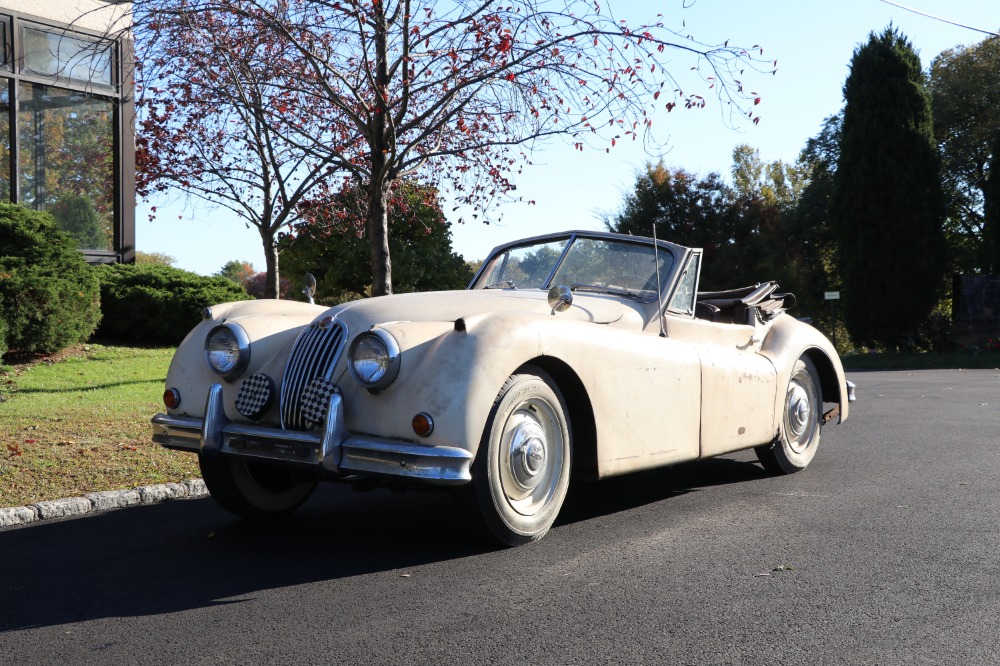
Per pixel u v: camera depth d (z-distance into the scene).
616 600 3.44
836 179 24.91
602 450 4.47
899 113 23.78
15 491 5.33
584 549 4.23
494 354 3.92
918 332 24.38
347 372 4.12
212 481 4.74
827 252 39.84
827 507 5.13
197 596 3.58
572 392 4.44
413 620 3.23
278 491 4.96
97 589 3.69
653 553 4.14
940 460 6.74
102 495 5.32
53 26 13.54
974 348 23.36
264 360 4.50
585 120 8.36
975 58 35.72
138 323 12.90
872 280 24.00
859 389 13.79
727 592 3.54
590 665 2.79
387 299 4.66
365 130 8.55
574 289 5.52
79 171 14.10
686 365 5.03
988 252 26.12
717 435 5.31
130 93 13.18
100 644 3.04
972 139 35.06
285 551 4.29
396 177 8.77
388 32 8.34
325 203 11.31
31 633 3.17
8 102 13.16
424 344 4.01
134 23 8.46
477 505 3.99
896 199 23.66
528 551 4.19
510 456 4.11
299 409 4.18
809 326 6.60
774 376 5.91
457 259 34.12
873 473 6.24
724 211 35.44
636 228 35.31
